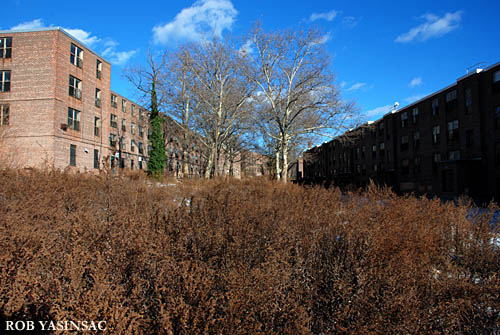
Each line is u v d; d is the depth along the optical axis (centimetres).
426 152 3338
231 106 2894
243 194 950
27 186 711
